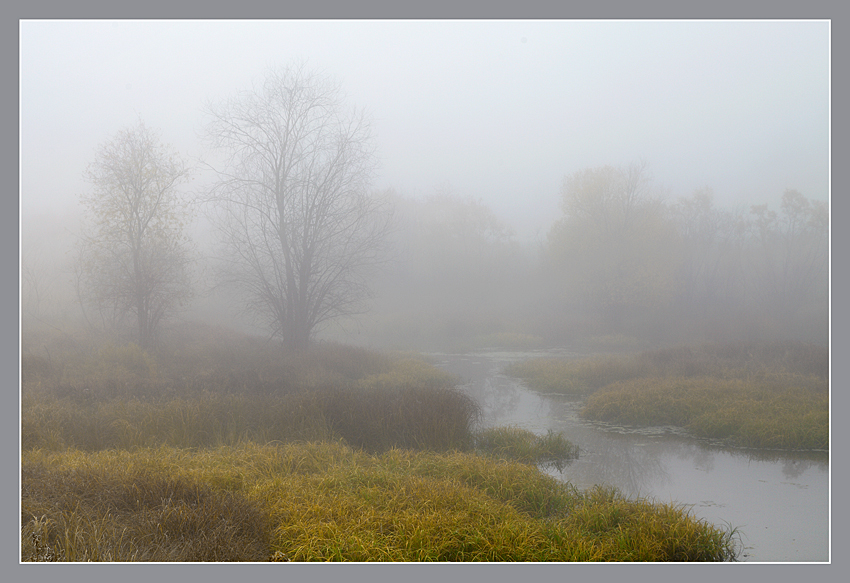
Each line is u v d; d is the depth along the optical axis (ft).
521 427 45.21
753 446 39.04
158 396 42.83
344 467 28.12
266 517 20.36
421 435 36.78
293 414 37.76
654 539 20.70
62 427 33.60
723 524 25.55
